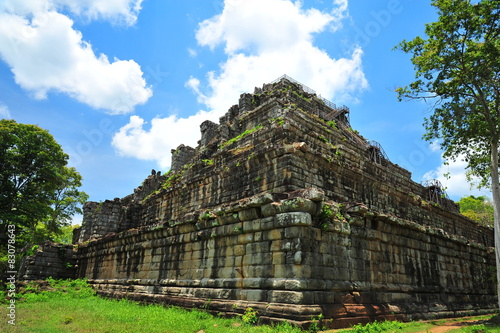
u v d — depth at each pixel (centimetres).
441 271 2092
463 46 1834
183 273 1805
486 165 2209
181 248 1881
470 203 6669
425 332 1241
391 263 1708
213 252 1659
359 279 1484
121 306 1841
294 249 1285
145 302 1898
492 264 2753
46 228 4581
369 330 1193
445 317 1820
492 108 2011
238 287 1459
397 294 1655
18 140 3319
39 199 3544
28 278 2900
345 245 1473
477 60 1773
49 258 3048
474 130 1911
